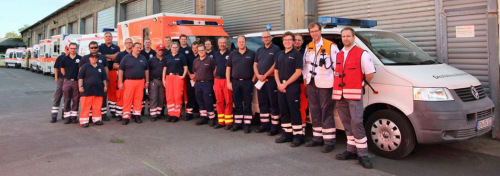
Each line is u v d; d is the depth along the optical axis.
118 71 7.30
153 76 7.65
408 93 4.58
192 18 9.70
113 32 14.23
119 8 19.58
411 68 4.90
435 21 7.16
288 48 5.37
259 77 5.94
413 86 4.55
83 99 7.00
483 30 6.47
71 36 17.92
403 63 5.12
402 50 5.49
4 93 13.02
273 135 6.24
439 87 4.53
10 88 14.88
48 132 6.56
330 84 4.93
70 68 7.30
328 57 4.95
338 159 4.87
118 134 6.39
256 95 6.55
